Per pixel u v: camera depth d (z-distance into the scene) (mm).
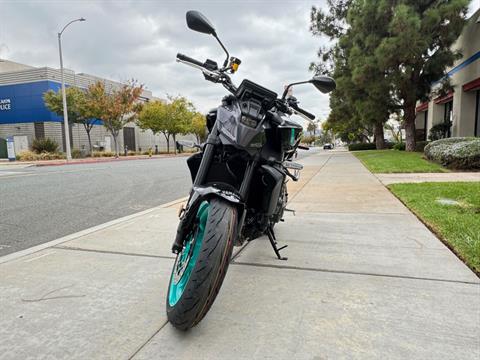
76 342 1825
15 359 1689
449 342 1767
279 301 2248
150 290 2441
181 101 38656
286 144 2637
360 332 1873
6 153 28297
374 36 16906
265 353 1707
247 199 2367
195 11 2447
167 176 11195
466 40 18484
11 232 4273
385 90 17312
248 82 2312
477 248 2973
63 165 18625
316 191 6781
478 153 9414
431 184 6719
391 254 3078
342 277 2611
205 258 1743
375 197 5879
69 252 3283
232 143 2121
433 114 25875
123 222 4469
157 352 1733
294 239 3617
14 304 2258
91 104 27328
